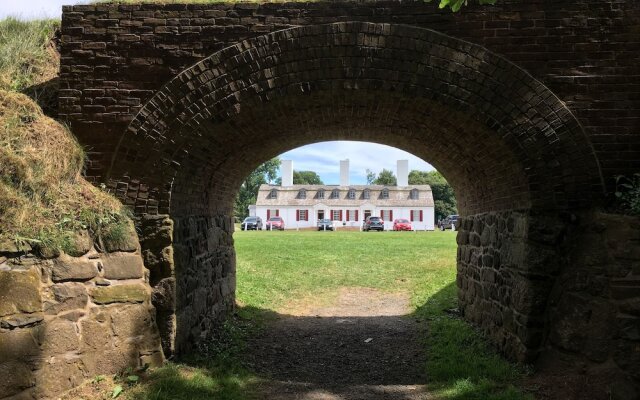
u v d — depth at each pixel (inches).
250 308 398.3
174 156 235.8
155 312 230.2
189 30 236.1
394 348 295.0
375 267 629.0
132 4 238.4
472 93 229.1
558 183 229.3
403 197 2303.2
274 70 233.1
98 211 215.6
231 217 383.9
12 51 286.7
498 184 266.7
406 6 232.4
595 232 216.1
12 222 183.2
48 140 216.1
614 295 202.2
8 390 167.0
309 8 233.8
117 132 236.7
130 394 193.8
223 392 208.4
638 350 191.8
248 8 235.0
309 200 2303.2
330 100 248.4
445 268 578.2
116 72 237.1
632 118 228.5
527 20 230.4
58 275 191.2
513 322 244.7
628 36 230.1
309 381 237.0
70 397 186.5
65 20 239.0
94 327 201.8
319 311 410.0
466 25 230.5
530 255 227.9
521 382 215.8
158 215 234.1
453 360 253.4
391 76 230.8
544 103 227.6
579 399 192.1
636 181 225.0
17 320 172.2
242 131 269.6
